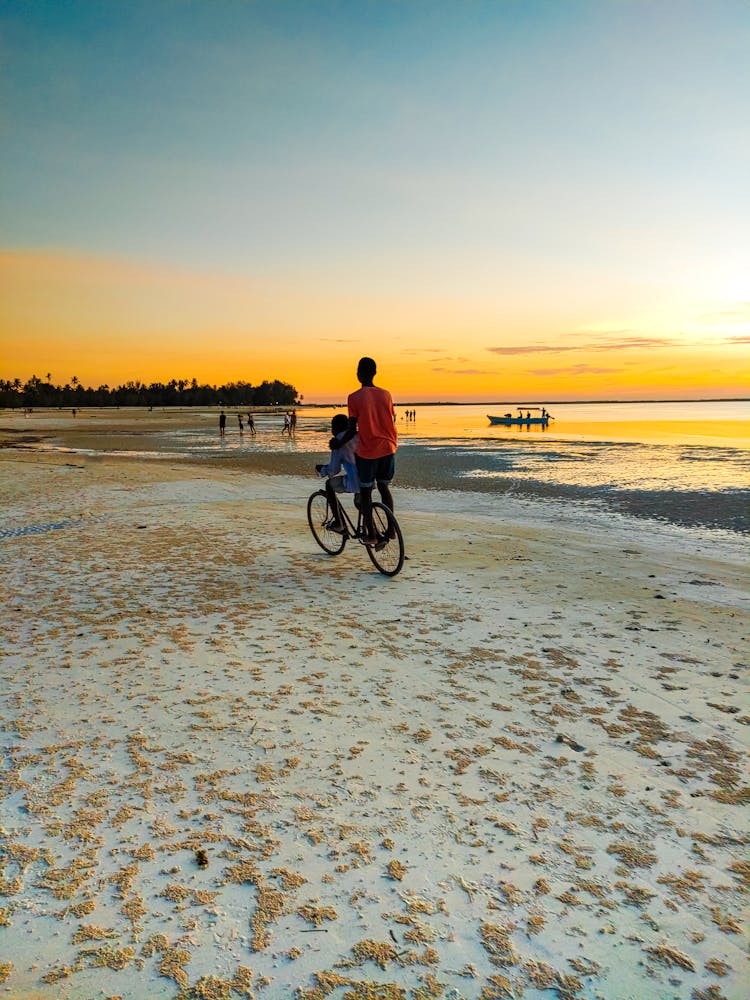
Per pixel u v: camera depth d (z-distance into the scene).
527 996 1.99
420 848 2.66
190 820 2.85
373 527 7.44
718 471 19.53
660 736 3.62
